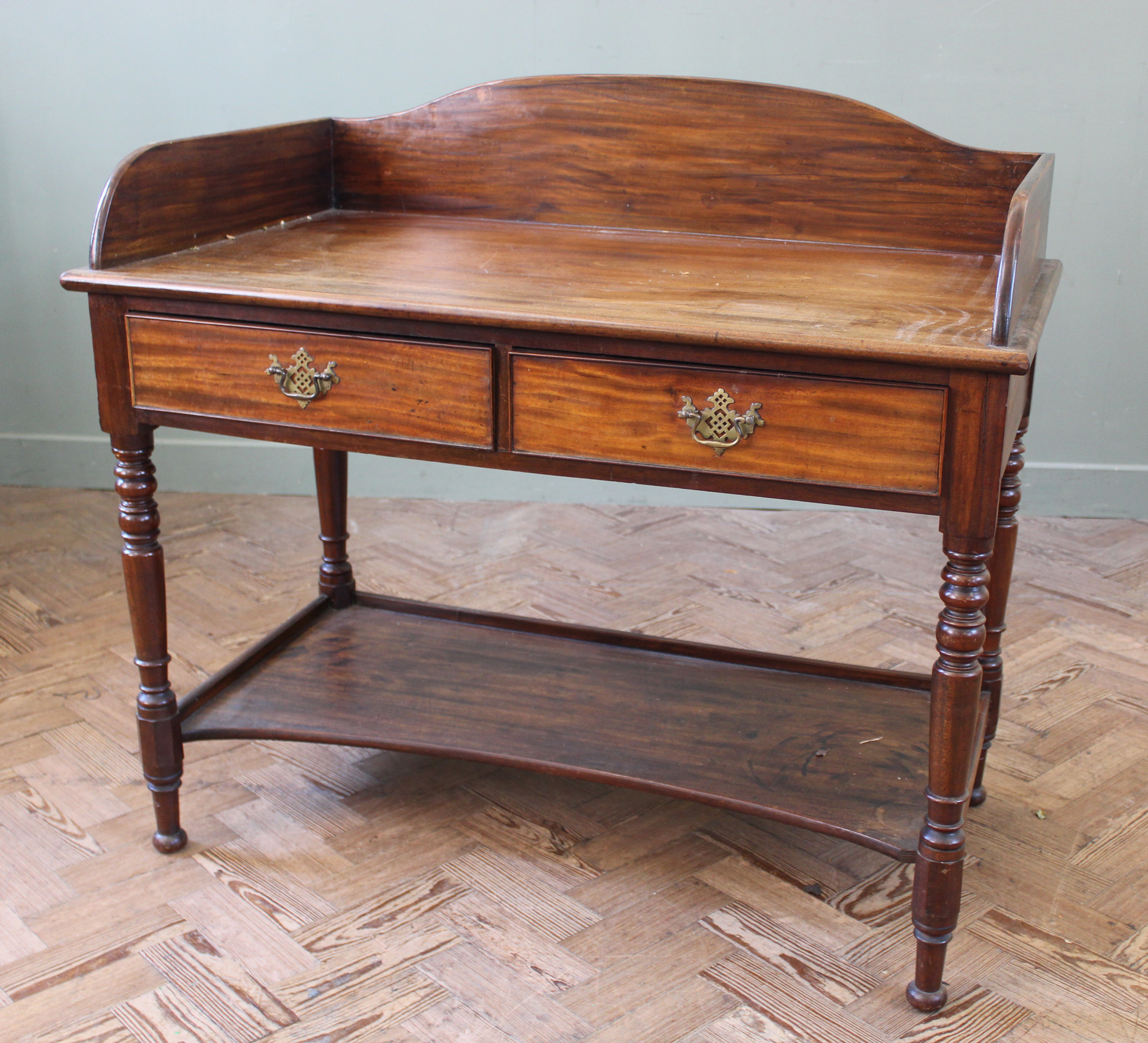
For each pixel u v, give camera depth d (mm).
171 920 1994
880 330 1604
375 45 3586
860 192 2197
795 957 1933
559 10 3514
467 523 3701
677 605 3143
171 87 3643
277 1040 1750
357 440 1855
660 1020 1795
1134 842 2217
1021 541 3586
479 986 1858
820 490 1652
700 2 3471
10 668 2791
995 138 3514
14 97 3643
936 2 3398
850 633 2996
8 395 3906
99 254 1893
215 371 1882
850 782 2012
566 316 1662
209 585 3234
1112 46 3365
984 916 2023
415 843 2207
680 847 2211
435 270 1955
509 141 2363
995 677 2219
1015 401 1739
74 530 3602
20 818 2254
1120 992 1862
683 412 1658
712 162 2266
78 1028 1771
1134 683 2777
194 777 2398
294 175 2361
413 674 2359
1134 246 3525
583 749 2104
